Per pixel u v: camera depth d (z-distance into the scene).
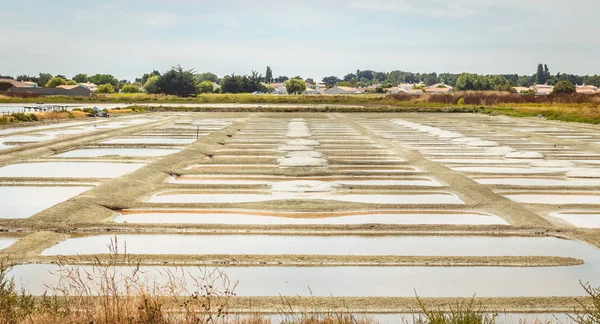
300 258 10.03
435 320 6.70
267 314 7.61
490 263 9.91
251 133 35.16
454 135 33.66
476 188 16.56
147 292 7.28
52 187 16.55
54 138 28.77
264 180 18.36
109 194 14.96
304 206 14.23
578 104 59.69
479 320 6.70
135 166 20.64
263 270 9.57
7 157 21.92
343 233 11.91
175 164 21.03
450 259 10.05
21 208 13.88
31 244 10.63
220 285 8.80
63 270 9.15
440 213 13.88
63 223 12.14
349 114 56.03
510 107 60.97
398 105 74.19
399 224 12.41
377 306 7.88
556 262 9.96
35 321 6.53
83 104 70.12
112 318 6.60
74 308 7.25
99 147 26.48
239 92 124.44
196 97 90.81
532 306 7.91
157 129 36.34
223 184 17.33
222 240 11.39
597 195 16.06
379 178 18.88
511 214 13.43
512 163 22.38
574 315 7.66
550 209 14.05
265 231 12.01
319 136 33.41
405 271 9.60
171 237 11.56
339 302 8.00
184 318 6.94
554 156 24.48
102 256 9.99
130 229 12.02
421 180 18.58
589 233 11.74
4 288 8.05
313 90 162.38
